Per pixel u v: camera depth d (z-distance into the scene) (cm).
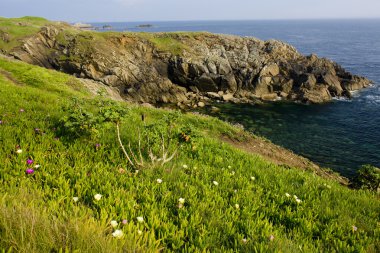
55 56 8206
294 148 3834
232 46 8288
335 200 755
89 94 3105
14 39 8256
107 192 560
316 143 4022
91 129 833
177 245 443
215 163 912
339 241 530
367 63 11556
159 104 6612
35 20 10781
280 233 528
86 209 484
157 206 556
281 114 5528
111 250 340
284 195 717
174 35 8494
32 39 8312
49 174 598
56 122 970
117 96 3934
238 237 482
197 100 6694
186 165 801
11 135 802
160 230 468
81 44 7894
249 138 2156
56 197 511
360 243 540
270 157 1930
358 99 6500
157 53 7844
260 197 695
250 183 774
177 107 6331
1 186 519
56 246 328
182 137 790
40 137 810
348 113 5509
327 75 7144
